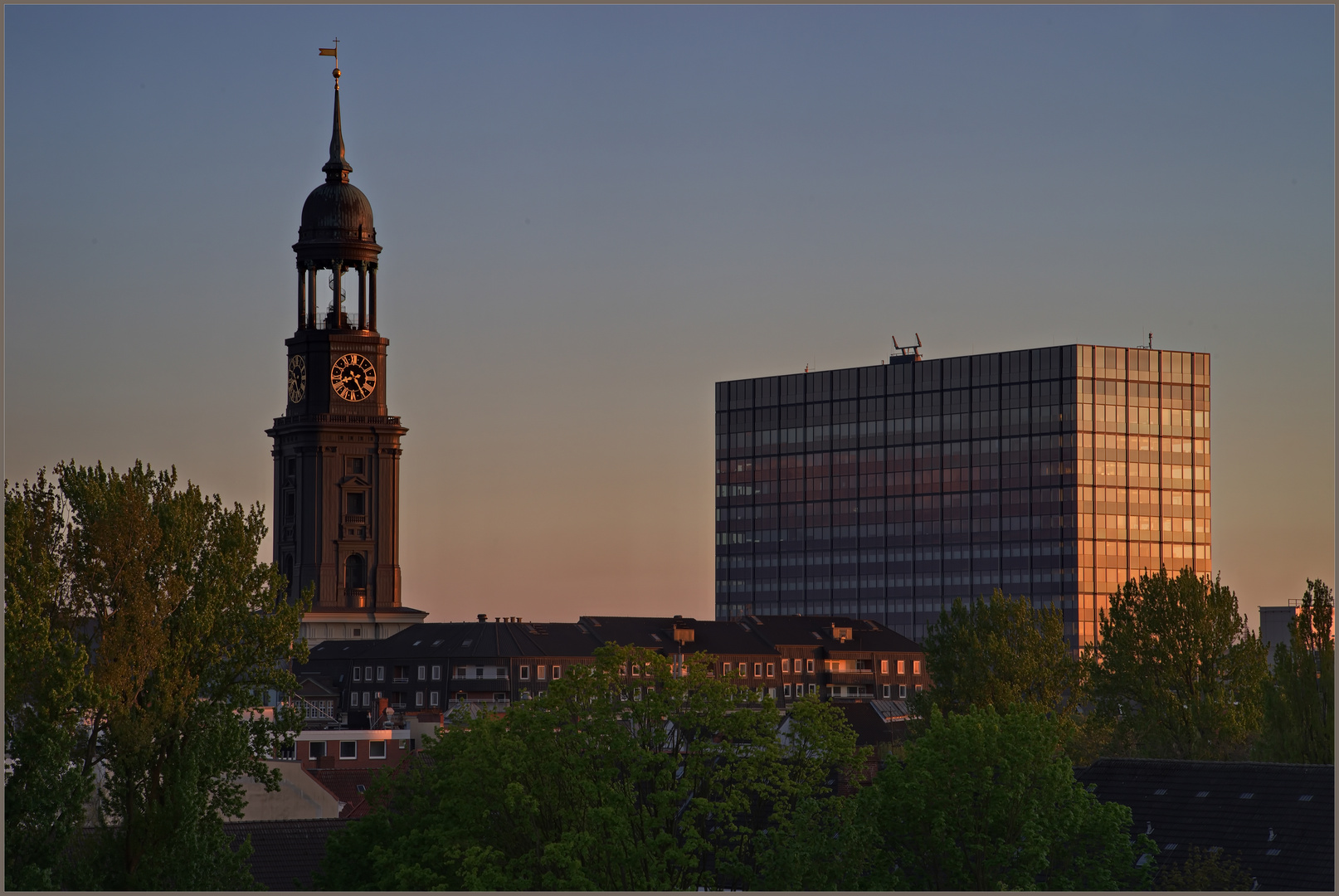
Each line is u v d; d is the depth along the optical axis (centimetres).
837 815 10681
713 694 11056
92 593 10881
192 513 11194
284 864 12438
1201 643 17500
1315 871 10762
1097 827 10550
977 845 10294
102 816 10569
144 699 10819
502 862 10494
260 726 11225
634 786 10631
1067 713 19362
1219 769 12000
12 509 10750
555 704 11369
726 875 10888
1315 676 15600
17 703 10231
